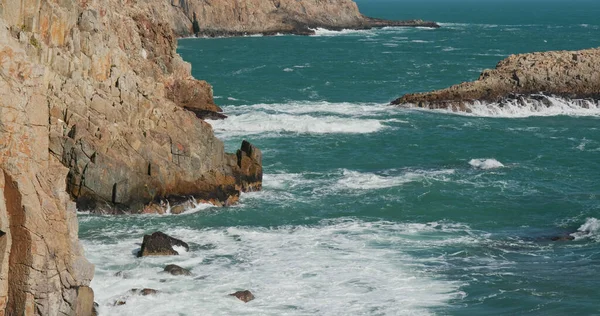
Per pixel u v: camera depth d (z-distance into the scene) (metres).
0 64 26.19
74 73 44.56
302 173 55.84
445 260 38.59
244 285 34.44
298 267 36.81
